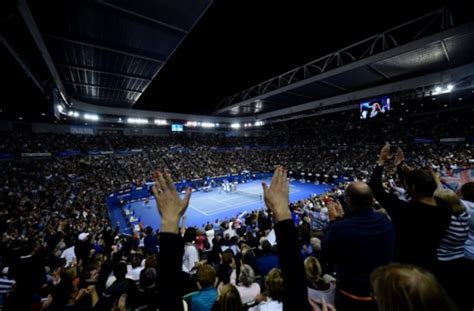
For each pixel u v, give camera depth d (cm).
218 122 4459
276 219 129
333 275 416
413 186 216
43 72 1398
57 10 1056
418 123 3288
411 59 1583
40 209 1382
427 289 74
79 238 768
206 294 301
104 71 1808
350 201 199
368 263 168
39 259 495
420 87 1927
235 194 2933
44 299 436
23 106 1875
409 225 211
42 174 2058
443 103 2928
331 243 188
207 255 691
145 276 395
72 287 289
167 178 151
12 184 1712
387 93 2162
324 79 2073
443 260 233
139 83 2202
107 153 3122
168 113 3853
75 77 1916
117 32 1270
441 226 202
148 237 866
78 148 2859
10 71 1126
